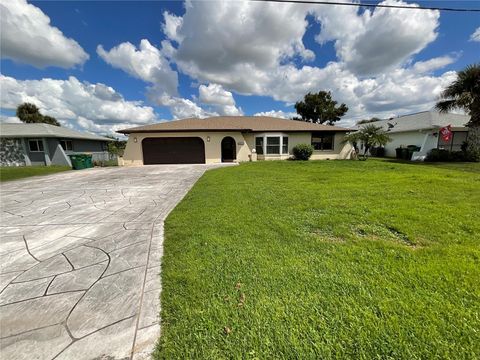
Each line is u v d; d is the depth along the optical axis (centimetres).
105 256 315
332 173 1067
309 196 608
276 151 1869
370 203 525
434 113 2061
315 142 1908
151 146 1784
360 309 194
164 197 683
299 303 205
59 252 330
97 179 1079
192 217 461
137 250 332
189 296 220
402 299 205
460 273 243
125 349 165
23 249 341
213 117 2327
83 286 246
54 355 162
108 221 467
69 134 2009
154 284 246
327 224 402
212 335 174
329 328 176
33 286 247
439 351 153
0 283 254
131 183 944
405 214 440
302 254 298
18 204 619
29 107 3706
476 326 172
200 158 1800
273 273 254
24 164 1814
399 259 278
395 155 2170
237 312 196
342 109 3944
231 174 1071
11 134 1728
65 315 202
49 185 933
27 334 181
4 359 159
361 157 1948
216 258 292
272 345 163
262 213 472
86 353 163
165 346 166
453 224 387
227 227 398
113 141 2889
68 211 545
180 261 289
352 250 305
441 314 186
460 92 1466
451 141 1798
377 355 151
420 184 745
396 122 2409
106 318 197
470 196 583
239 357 154
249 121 2120
